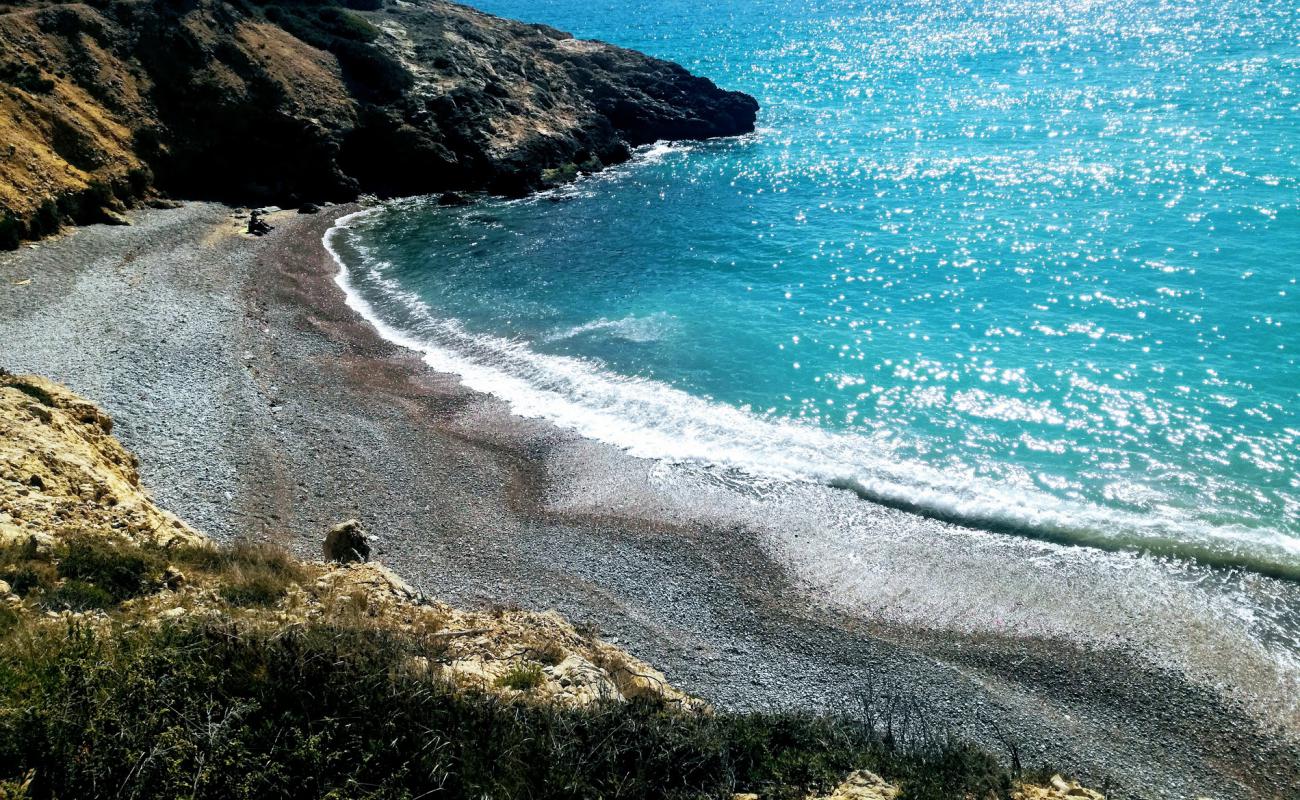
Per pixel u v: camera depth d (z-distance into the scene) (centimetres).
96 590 1252
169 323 3666
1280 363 3206
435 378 3544
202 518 2278
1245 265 4081
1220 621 2117
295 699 932
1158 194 5203
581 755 1001
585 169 7062
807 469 2833
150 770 789
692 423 3141
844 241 4991
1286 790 1708
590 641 1820
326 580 1656
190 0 6278
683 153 7600
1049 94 8288
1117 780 1719
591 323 4078
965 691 1961
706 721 1178
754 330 3884
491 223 5762
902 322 3853
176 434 2730
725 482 2788
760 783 1062
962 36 12356
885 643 2119
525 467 2906
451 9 8975
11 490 1557
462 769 912
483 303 4372
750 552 2464
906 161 6612
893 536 2502
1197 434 2834
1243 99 7181
